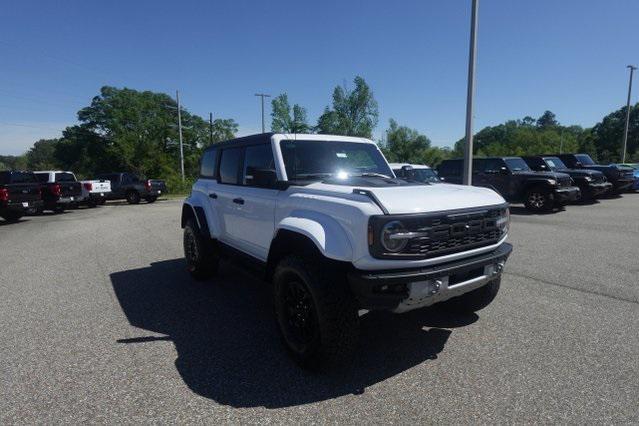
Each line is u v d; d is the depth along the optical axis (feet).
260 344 12.46
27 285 19.25
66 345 12.44
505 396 9.33
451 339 12.44
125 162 172.45
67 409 9.08
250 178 13.96
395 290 9.67
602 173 54.49
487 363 10.91
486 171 47.75
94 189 70.95
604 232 30.96
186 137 210.18
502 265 11.73
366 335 12.91
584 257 22.84
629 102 119.03
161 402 9.32
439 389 9.70
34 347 12.32
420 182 13.67
